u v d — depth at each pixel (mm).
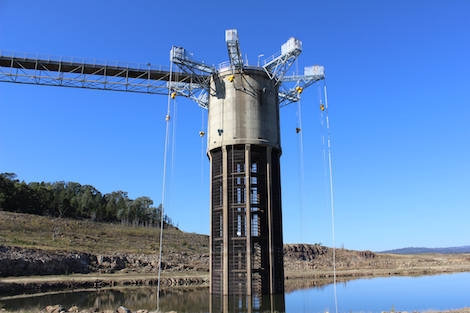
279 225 50750
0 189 140250
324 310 41719
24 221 118625
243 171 52219
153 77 60438
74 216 163875
